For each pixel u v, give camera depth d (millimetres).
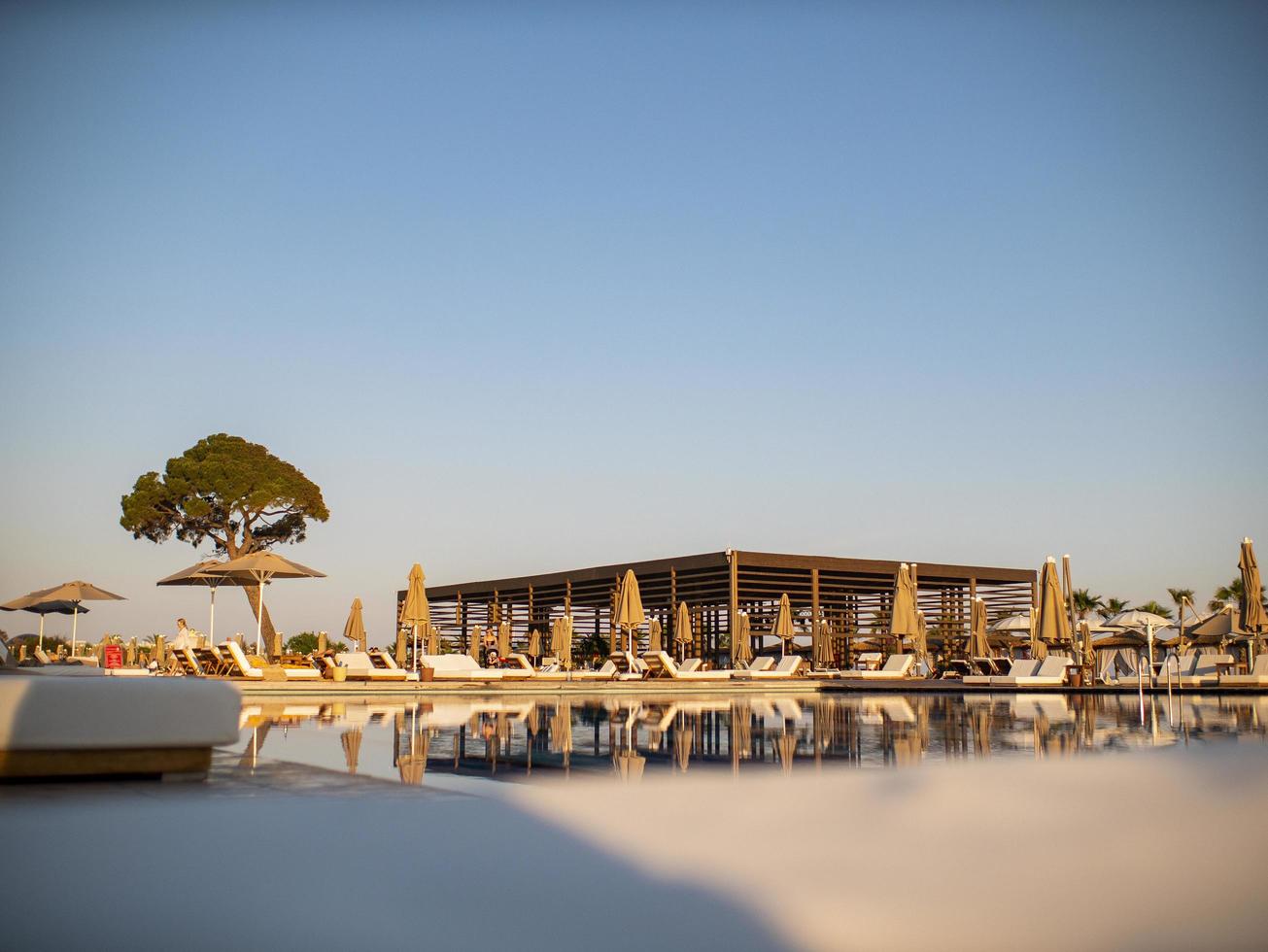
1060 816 4586
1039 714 14328
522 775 6352
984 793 5355
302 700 17547
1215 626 31781
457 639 54250
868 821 4430
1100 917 3002
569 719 12734
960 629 45344
